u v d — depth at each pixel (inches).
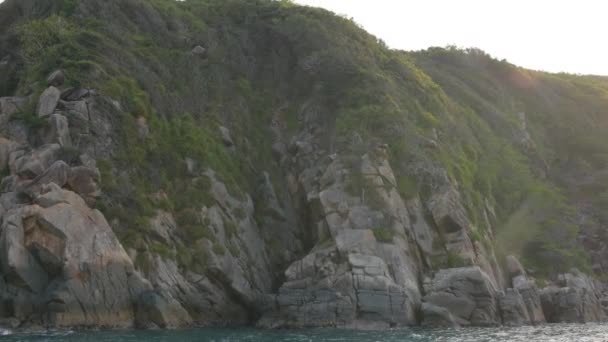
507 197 2979.8
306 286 1995.6
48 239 1681.8
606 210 3218.5
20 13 2689.5
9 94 2305.6
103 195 1931.6
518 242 2773.1
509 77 4281.5
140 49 2549.2
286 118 2746.1
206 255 2026.3
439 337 1658.5
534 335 1756.9
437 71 3914.9
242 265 2129.7
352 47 2957.7
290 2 3289.9
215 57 2807.6
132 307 1758.1
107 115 2111.2
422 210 2357.3
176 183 2175.2
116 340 1462.8
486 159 3105.3
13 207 1748.3
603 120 4133.9
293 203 2468.0
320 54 2842.0
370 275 1990.7
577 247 2886.3
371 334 1713.8
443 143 2797.7
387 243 2134.6
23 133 1984.5
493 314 2073.1
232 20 3070.9
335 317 1907.0
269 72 2896.2
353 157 2342.5
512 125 3641.7
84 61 2193.7
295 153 2583.7
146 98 2288.4
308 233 2372.0
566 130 3929.6
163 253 1943.9
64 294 1642.5
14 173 1872.5
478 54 4360.2
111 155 2054.6
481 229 2532.0
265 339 1577.3
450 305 2044.8
